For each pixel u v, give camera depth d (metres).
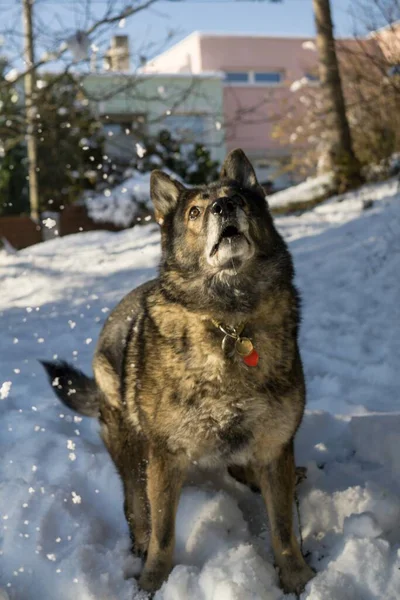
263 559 1.56
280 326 1.62
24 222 7.30
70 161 7.61
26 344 3.24
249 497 1.85
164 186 1.76
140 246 5.27
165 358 1.58
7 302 4.18
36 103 4.62
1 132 5.11
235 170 1.80
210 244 1.59
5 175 9.41
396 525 1.62
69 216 7.38
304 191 6.12
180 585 1.48
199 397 1.56
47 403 2.40
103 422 1.87
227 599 1.42
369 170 5.91
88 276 4.55
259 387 1.57
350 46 6.70
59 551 1.63
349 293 3.50
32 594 1.54
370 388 2.48
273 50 12.48
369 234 4.31
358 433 2.01
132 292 2.00
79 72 5.51
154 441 1.60
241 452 1.62
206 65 12.23
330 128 5.95
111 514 1.81
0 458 2.01
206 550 1.62
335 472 1.89
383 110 5.95
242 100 11.89
